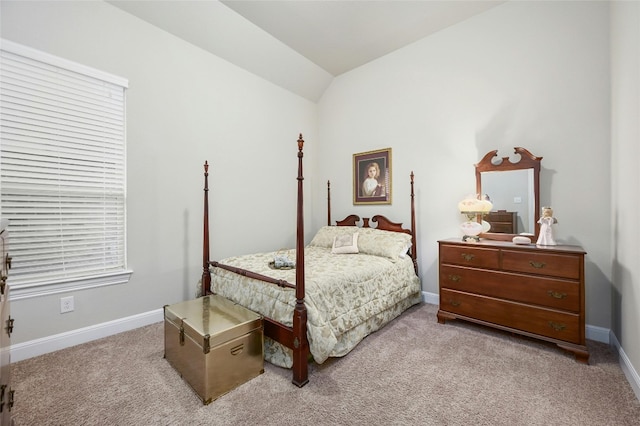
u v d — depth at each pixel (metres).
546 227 2.41
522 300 2.30
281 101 3.98
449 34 3.22
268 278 2.06
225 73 3.31
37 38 2.10
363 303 2.38
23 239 2.10
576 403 1.59
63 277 2.25
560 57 2.58
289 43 3.47
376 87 3.87
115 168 2.51
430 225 3.40
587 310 2.45
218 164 3.24
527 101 2.74
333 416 1.50
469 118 3.10
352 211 4.14
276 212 3.90
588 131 2.45
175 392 1.69
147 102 2.68
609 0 2.35
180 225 2.91
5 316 1.25
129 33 2.56
